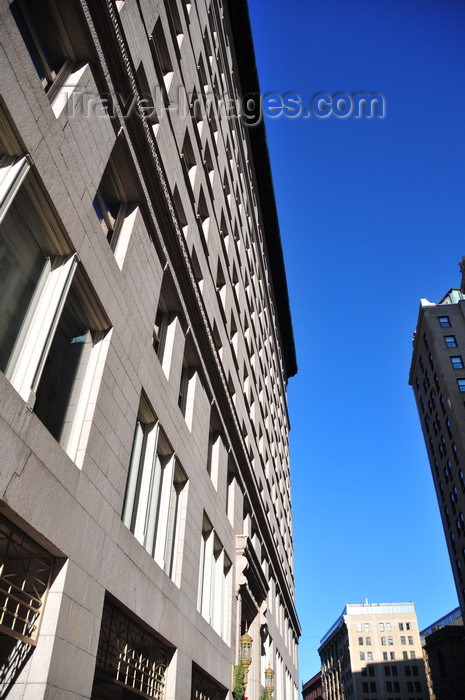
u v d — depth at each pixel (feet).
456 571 201.05
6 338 26.03
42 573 26.21
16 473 23.34
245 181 127.65
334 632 433.07
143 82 48.14
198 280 69.05
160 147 51.98
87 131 34.32
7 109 25.34
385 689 368.48
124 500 39.88
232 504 81.76
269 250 169.07
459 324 222.89
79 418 31.73
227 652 67.21
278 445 159.33
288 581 157.17
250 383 110.22
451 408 196.44
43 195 28.66
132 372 39.70
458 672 257.34
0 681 23.30
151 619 39.27
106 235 40.86
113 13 38.93
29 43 31.37
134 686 36.29
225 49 105.70
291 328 201.57
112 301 36.73
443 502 213.46
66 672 25.52
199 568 59.52
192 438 58.34
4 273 26.21
